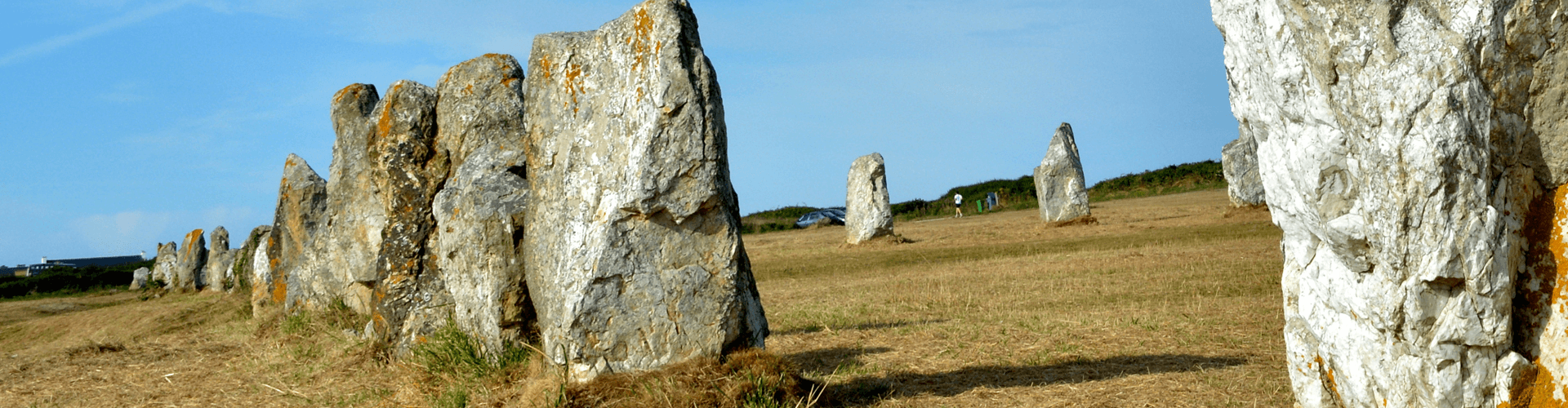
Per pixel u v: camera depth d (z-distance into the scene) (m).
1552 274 3.98
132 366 10.82
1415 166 3.79
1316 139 4.11
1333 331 4.41
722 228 6.67
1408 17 3.82
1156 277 13.23
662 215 6.50
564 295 6.65
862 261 20.69
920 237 26.19
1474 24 3.77
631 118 6.43
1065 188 25.64
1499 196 3.94
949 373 7.67
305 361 10.35
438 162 9.98
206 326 16.05
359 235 12.19
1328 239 4.19
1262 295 10.95
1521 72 3.90
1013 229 26.45
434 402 7.71
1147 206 32.28
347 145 12.39
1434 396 4.04
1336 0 3.88
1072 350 8.33
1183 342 8.39
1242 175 24.69
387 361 9.61
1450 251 3.82
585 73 6.86
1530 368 4.00
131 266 43.31
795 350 9.67
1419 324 3.99
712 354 6.60
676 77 6.27
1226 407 5.95
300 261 14.20
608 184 6.52
